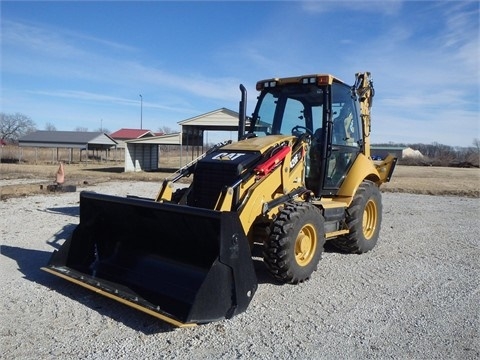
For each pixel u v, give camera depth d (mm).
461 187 19094
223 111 26156
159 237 4914
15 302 4477
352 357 3527
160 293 4395
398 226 9305
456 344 3791
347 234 6531
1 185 16359
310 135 6074
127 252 5199
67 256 5160
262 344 3711
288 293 4918
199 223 4234
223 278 3947
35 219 9078
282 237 4781
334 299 4789
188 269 4594
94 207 5250
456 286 5332
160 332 3881
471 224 9719
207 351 3564
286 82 6281
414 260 6508
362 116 7113
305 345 3715
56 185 14516
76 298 4613
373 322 4219
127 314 4234
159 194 5266
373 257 6633
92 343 3650
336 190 6367
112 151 59625
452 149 66375
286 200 5266
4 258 6082
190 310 3713
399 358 3529
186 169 5473
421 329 4086
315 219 5176
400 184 20328
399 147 66375
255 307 4496
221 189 4965
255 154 5172
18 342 3643
